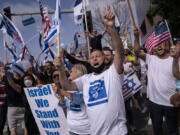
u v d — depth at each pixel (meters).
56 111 5.58
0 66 8.03
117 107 3.68
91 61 3.95
